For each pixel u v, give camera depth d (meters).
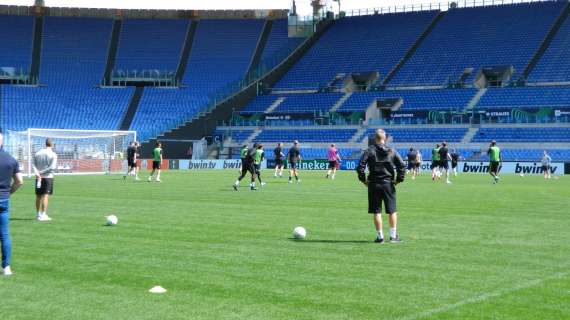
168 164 63.38
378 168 13.14
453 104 63.50
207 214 18.66
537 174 50.00
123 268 10.59
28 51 76.44
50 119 68.19
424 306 8.22
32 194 26.91
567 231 14.98
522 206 21.14
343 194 26.47
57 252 12.09
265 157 64.31
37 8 80.25
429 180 39.59
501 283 9.48
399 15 80.06
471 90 64.50
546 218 17.66
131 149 39.09
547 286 9.27
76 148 51.47
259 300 8.53
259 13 83.50
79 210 19.83
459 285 9.36
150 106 71.88
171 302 8.43
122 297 8.69
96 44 79.06
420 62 71.06
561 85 61.69
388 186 13.19
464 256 11.66
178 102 72.81
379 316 7.77
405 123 63.31
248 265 10.84
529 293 8.86
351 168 58.88
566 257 11.56
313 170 58.69
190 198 24.41
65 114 69.31
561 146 55.66
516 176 46.12
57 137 49.78
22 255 11.77
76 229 15.31
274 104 71.38
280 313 7.90
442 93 65.44
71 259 11.38
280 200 23.47
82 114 69.69
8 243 10.10
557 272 10.26
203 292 8.97
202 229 15.31
